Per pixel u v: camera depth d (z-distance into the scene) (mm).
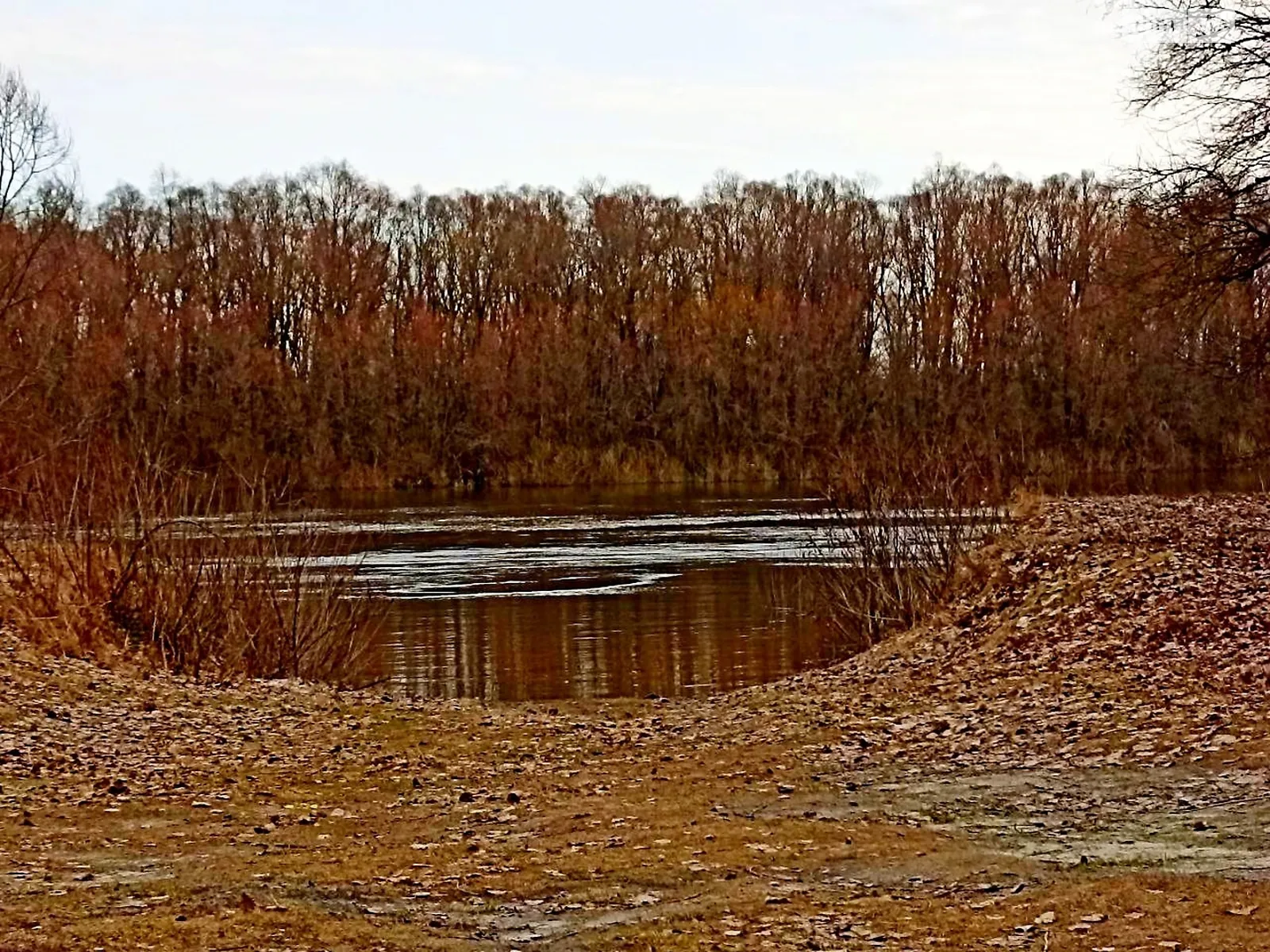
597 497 57344
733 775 12328
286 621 21891
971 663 17453
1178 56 22969
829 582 27875
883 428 58219
